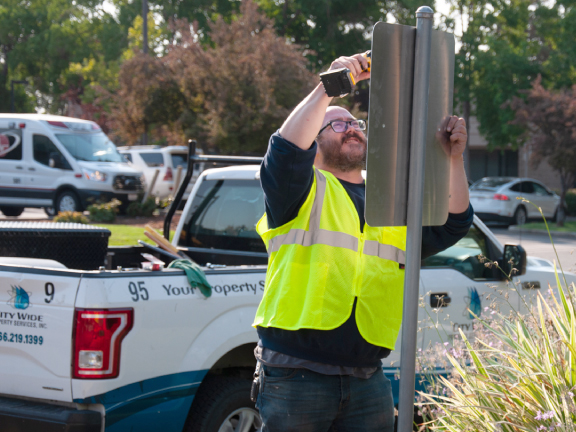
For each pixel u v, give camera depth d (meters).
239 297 3.56
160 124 21.89
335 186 2.46
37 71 47.28
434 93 2.19
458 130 2.22
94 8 44.09
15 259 3.52
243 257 4.61
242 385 3.61
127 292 3.17
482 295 4.50
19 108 49.16
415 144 2.06
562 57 26.69
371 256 2.43
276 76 19.25
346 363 2.33
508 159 41.00
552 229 19.88
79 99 42.44
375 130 2.02
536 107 21.22
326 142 2.53
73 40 43.62
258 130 19.05
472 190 21.75
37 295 3.18
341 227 2.37
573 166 20.72
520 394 2.63
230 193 4.82
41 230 4.24
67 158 17.31
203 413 3.50
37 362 3.17
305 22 31.62
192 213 4.98
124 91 21.22
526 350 2.84
